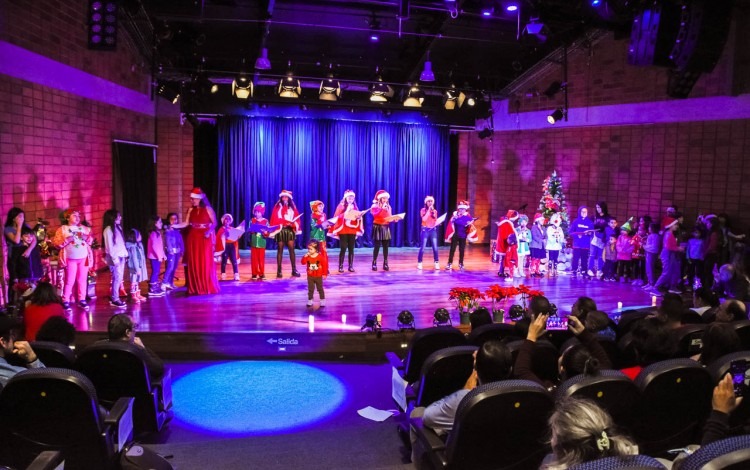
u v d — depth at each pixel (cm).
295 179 1566
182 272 1225
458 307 866
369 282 1166
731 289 868
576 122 1455
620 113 1365
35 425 330
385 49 1413
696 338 476
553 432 181
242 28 1291
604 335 504
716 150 1202
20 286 796
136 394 465
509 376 358
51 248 892
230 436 568
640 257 1180
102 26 861
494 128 1645
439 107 1523
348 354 826
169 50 1304
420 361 546
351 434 500
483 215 1711
